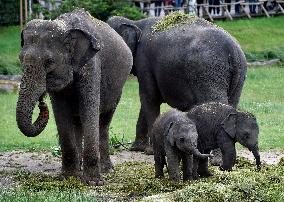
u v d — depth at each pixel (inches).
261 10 1839.3
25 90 460.8
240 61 583.8
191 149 462.0
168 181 477.4
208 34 586.9
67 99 506.3
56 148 656.4
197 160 481.1
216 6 1742.1
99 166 506.3
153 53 629.0
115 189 479.2
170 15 634.8
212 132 491.8
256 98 1095.6
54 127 854.5
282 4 1868.8
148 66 639.1
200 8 1731.1
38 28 471.8
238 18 1806.1
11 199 428.8
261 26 1723.7
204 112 493.0
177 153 475.2
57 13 1362.0
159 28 633.0
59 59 471.5
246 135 490.3
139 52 647.8
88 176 498.6
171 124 474.0
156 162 506.9
